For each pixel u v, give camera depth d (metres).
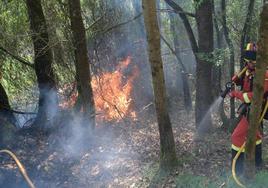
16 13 10.95
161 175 6.48
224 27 10.06
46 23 10.79
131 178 6.89
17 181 7.19
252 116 5.05
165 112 6.45
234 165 5.41
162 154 6.62
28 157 8.32
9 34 10.74
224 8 10.13
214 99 10.62
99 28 11.90
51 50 10.66
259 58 4.74
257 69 4.80
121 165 7.57
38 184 7.16
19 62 11.49
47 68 10.52
